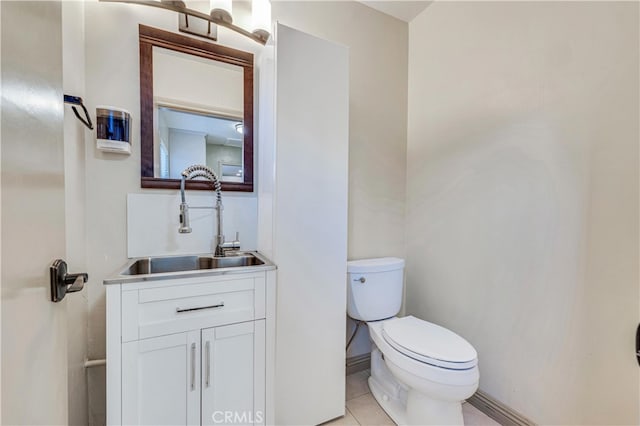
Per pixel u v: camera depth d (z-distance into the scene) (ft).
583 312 3.65
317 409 4.41
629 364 3.26
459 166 5.34
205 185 4.73
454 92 5.44
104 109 3.86
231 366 3.66
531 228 4.21
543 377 4.05
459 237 5.33
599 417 3.49
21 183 1.42
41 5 1.67
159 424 3.25
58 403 1.94
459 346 4.01
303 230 4.27
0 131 1.22
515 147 4.42
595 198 3.54
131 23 4.21
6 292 1.27
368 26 6.02
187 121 4.60
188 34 4.57
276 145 4.06
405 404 4.73
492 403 4.67
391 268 5.39
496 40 4.69
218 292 3.58
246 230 5.06
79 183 3.69
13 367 1.33
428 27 6.02
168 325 3.29
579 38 3.68
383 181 6.27
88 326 3.98
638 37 3.19
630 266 3.26
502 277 4.59
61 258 1.98
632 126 3.24
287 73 4.13
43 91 1.69
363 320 5.21
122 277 3.14
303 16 5.32
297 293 4.21
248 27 4.94
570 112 3.77
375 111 6.15
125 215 4.21
